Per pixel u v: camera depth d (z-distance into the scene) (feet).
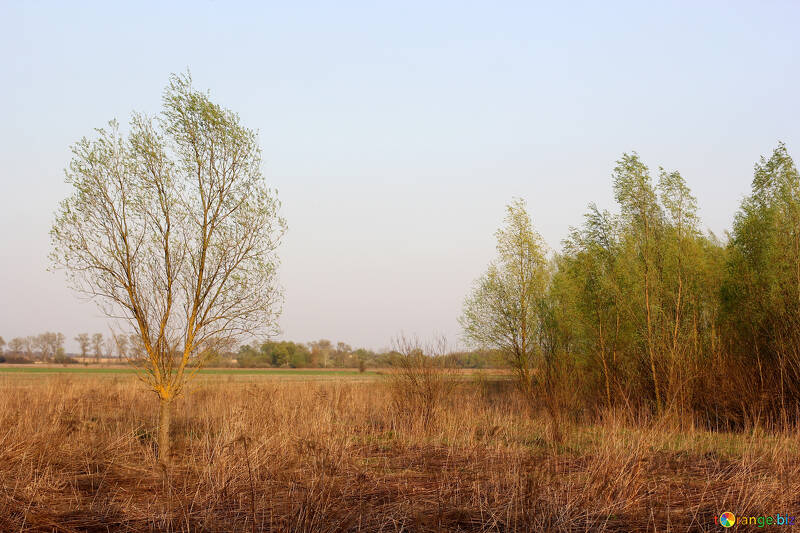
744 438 43.27
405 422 50.90
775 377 58.80
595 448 36.45
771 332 60.70
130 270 36.78
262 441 33.83
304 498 23.47
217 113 38.60
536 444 42.63
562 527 21.83
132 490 28.27
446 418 50.98
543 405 59.06
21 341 342.64
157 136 38.17
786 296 59.06
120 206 36.88
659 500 26.04
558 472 30.63
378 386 70.08
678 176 67.82
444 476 30.37
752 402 57.52
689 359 63.57
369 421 55.11
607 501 24.58
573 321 71.92
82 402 62.44
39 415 47.01
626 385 67.05
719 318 66.44
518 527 22.41
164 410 36.83
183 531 21.40
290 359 339.16
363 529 22.13
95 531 22.02
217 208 38.75
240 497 25.77
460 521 23.18
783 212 60.75
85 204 36.14
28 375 165.78
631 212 69.72
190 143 38.68
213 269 38.65
